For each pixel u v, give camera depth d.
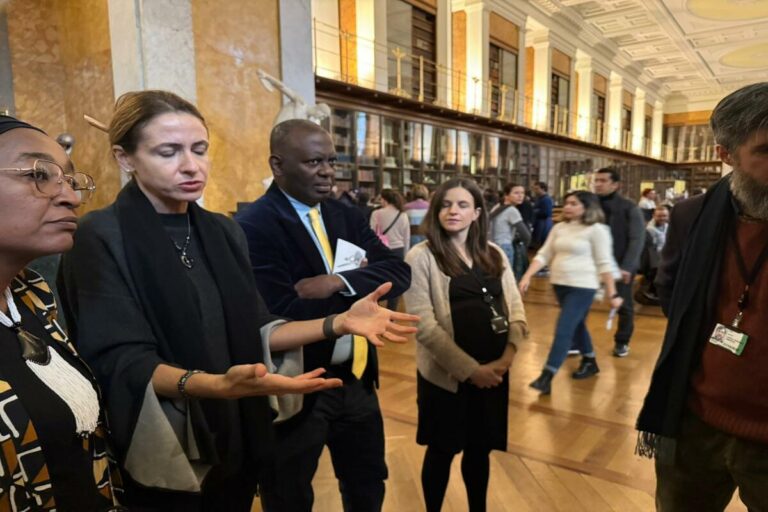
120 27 3.55
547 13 14.59
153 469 0.90
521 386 3.64
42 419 0.72
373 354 1.61
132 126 0.96
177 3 3.63
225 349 1.07
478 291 1.77
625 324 4.25
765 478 1.23
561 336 3.44
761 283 1.21
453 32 12.50
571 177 16.19
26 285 0.83
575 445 2.77
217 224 1.12
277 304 1.40
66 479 0.75
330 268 1.56
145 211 0.99
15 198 0.70
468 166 11.32
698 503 1.43
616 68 19.84
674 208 1.54
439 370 1.76
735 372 1.24
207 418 1.00
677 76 22.70
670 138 26.81
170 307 0.96
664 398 1.40
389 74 9.98
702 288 1.32
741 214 1.28
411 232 6.12
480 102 11.92
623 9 15.02
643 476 2.45
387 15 9.93
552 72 15.52
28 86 4.00
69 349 0.84
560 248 3.48
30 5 3.97
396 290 1.58
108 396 0.90
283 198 1.52
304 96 4.54
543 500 2.26
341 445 1.62
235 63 4.05
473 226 1.85
